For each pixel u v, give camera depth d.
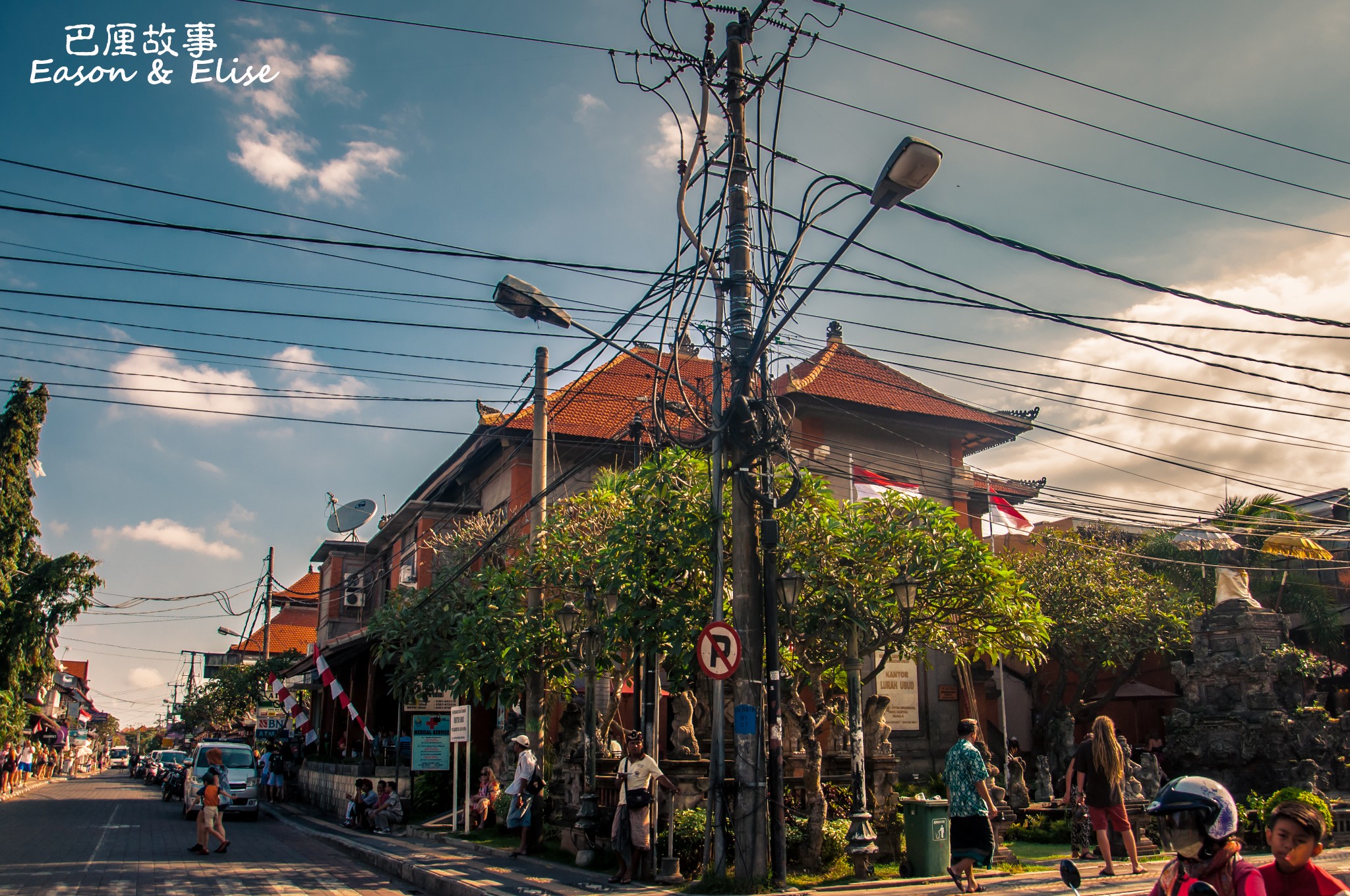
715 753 11.54
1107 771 10.82
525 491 27.61
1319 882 4.42
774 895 10.44
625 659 18.45
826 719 15.75
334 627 42.75
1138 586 28.78
